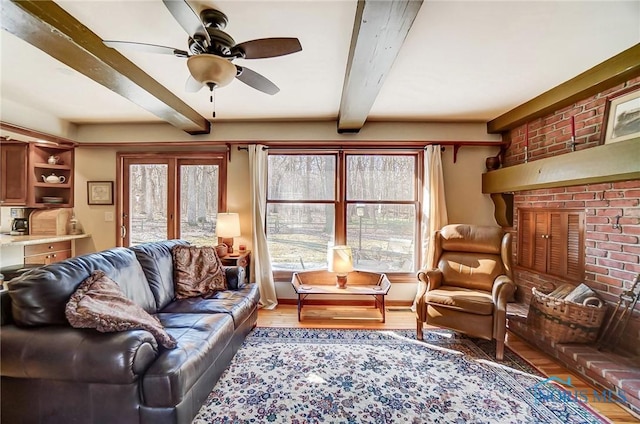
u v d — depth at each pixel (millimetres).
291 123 3920
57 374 1460
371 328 3139
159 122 3994
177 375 1518
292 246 4070
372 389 2059
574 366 2240
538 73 2490
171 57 2221
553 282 3014
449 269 3137
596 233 2561
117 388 1490
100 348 1456
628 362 2107
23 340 1489
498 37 1958
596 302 2381
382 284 3576
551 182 2740
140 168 4141
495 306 2527
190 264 2842
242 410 1829
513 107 3328
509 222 3688
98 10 1701
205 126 3811
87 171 4102
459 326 2645
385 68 2039
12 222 3914
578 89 2531
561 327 2412
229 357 2316
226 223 3631
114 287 1861
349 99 2650
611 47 2086
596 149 2295
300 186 4059
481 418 1788
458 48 2092
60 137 3773
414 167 4031
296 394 1991
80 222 4117
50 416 1516
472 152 3941
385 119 3789
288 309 3756
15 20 1570
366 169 4039
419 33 1907
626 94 2295
